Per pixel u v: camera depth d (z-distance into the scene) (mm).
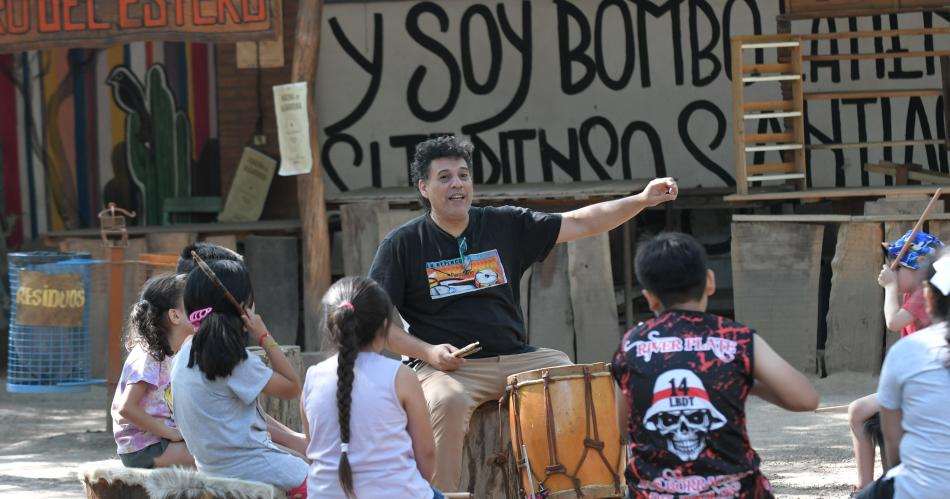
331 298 6902
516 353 9297
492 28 21891
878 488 6453
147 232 18672
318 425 6824
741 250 17047
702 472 5973
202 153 22047
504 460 9008
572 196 18609
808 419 14422
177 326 8742
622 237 20438
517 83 21906
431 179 9125
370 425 6711
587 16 21766
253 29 16234
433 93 22016
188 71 22031
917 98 21266
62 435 14492
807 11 18906
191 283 7648
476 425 9227
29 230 22406
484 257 9273
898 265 9383
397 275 9195
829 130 21453
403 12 21953
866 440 8875
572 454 7918
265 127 21719
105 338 17922
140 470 7516
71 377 14062
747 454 6062
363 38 22016
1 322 21797
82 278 13914
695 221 21500
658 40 21625
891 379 6355
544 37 21859
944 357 6168
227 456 7574
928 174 19641
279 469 7629
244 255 19156
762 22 21312
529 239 9461
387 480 6660
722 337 6121
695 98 21562
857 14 18766
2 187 22391
